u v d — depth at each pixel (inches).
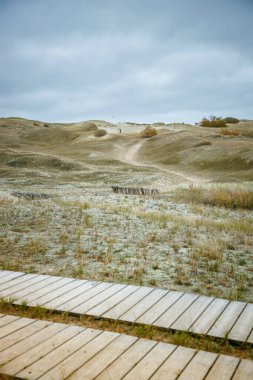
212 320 236.4
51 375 177.9
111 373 179.2
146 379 174.1
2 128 5221.5
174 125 5753.0
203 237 550.0
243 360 189.8
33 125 5876.0
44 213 705.6
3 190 1478.8
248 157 2458.2
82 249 450.0
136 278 343.3
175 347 203.2
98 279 337.7
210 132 4409.5
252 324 230.5
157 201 1132.5
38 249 444.8
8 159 2719.0
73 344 207.3
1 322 235.9
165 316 242.8
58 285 303.1
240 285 323.3
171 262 402.3
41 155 2751.0
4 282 311.6
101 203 959.6
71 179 2103.8
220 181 1952.5
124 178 2070.6
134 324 235.1
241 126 5615.2
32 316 250.8
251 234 597.6
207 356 193.8
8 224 605.6
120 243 489.1
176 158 2906.0
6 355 196.1
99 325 236.7
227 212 985.5
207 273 366.3
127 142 3959.2
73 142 4311.0
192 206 1047.6
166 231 579.8
